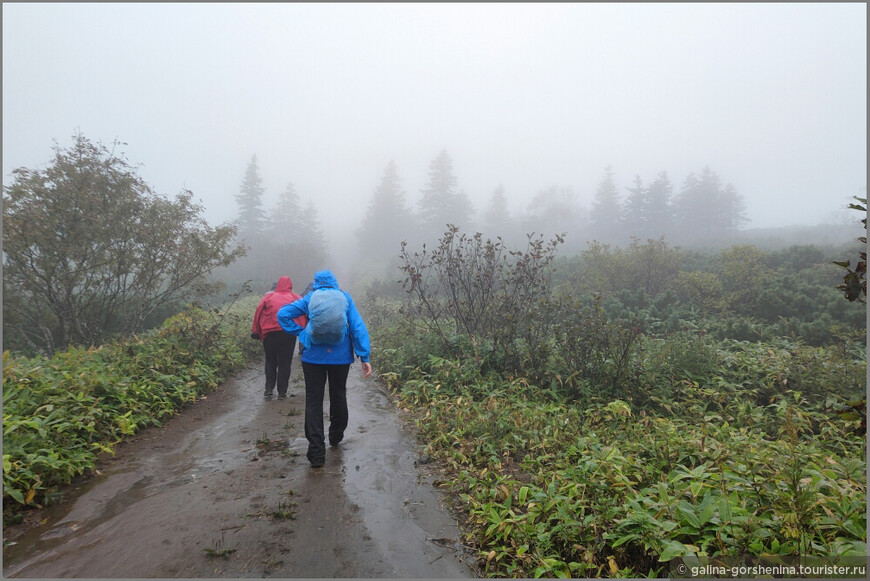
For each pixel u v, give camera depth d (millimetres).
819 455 3504
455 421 4863
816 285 9938
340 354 4086
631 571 2482
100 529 2955
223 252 9820
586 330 6004
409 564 2643
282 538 2859
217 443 4590
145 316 9352
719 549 2404
